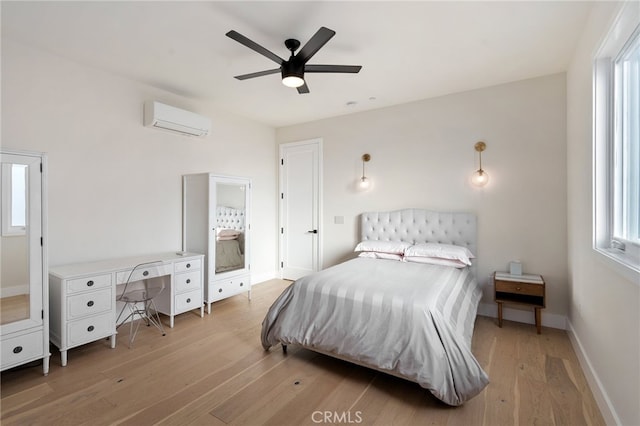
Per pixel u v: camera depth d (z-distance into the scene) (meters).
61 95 2.88
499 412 1.90
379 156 4.31
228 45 2.68
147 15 2.25
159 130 3.66
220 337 3.03
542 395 2.07
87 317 2.60
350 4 2.11
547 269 3.27
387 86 3.54
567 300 3.16
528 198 3.35
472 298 2.90
